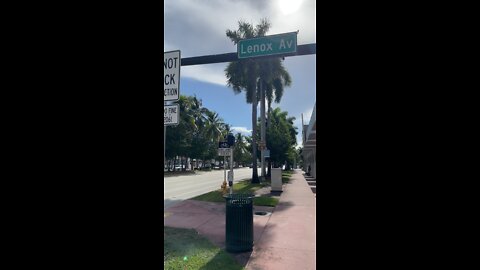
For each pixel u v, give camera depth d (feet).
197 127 173.99
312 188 57.57
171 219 27.43
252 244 17.78
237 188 60.90
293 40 19.58
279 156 107.86
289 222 25.77
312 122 44.50
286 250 17.71
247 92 88.63
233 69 86.69
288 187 60.29
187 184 77.77
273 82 98.84
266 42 20.07
